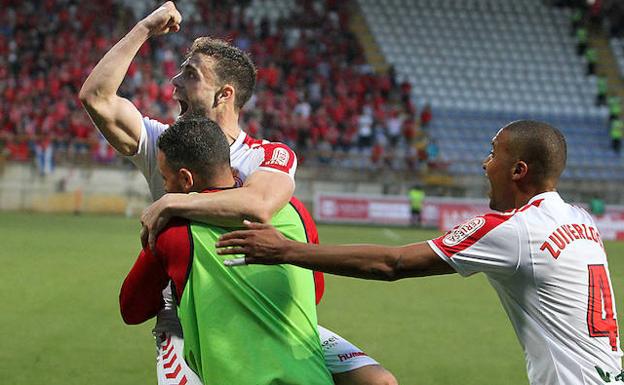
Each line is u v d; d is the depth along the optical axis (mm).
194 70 5621
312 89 46719
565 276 4836
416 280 18797
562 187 45156
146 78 43625
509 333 12938
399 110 47531
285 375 4777
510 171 5059
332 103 45969
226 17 49719
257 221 4930
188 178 5062
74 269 18156
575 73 54062
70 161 38625
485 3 57156
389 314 14297
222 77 5645
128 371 9945
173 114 41469
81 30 46188
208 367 4809
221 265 4840
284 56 48562
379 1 55500
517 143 5016
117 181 39000
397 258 4824
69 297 14820
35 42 44062
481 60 53469
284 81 47125
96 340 11570
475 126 49031
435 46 53625
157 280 5219
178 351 5324
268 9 52938
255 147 5605
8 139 38406
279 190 5086
